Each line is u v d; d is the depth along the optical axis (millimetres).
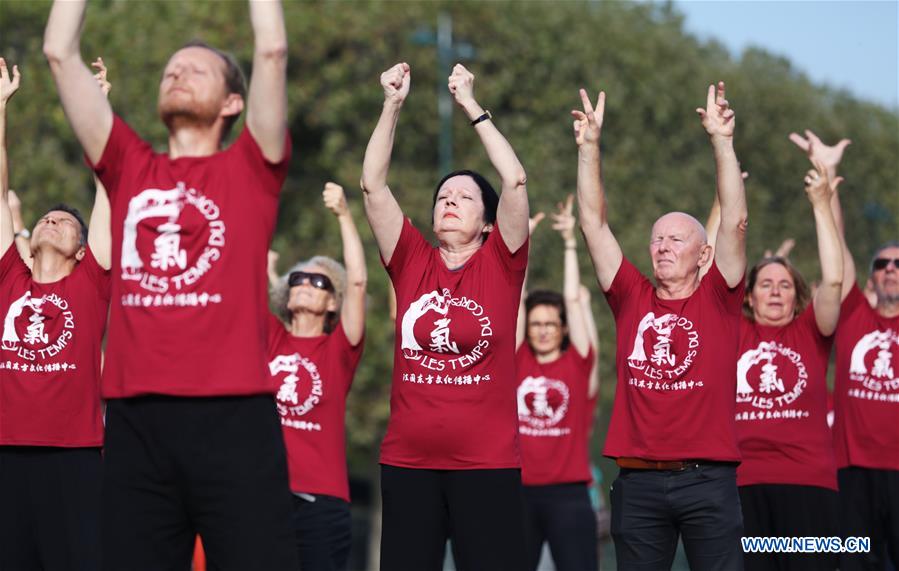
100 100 9758
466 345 12016
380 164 12367
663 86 50625
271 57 9430
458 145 46688
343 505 15820
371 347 43406
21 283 13477
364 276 15750
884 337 16875
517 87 47844
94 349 13352
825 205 15383
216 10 42375
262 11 9430
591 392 20547
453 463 12039
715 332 13250
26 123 39875
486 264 12234
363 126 45875
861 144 59906
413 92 46062
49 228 13594
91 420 13328
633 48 50438
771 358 15703
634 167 49156
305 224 45281
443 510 12234
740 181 12969
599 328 45750
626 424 13562
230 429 9375
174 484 9500
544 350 19750
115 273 9641
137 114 40344
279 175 9734
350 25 45438
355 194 45312
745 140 54594
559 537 19469
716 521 13094
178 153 9742
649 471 13359
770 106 55531
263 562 9430
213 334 9375
